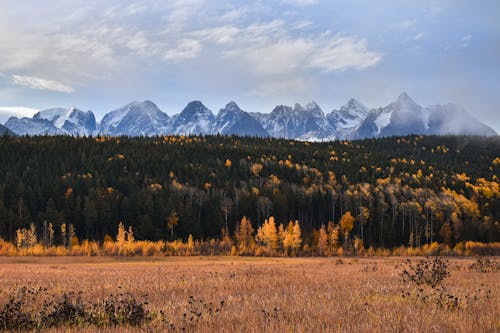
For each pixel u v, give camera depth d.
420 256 99.50
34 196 123.12
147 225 115.12
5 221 110.81
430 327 9.65
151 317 11.77
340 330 9.39
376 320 10.46
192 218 124.50
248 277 25.75
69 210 119.44
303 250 103.56
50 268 44.47
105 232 119.81
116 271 36.47
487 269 31.98
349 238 115.94
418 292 16.00
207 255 98.25
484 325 9.77
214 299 15.91
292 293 17.11
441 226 126.38
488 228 121.75
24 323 11.27
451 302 13.02
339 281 22.50
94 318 11.62
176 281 23.52
